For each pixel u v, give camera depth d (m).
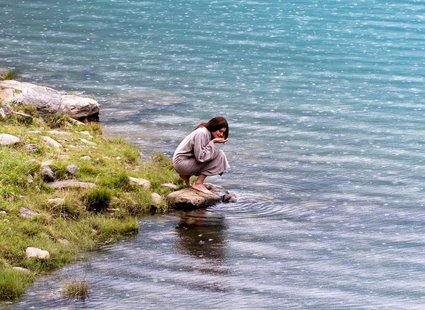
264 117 27.77
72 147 21.52
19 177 18.98
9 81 25.69
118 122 26.22
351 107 29.39
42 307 14.99
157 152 23.42
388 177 22.56
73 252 17.17
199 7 48.03
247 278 16.52
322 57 37.19
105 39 39.03
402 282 16.64
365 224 19.52
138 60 35.09
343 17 46.66
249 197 20.77
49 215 18.05
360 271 17.09
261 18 45.59
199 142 20.02
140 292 15.73
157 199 19.73
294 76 33.59
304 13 47.44
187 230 18.66
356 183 22.08
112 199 19.19
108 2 48.91
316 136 25.97
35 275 16.17
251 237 18.52
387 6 50.41
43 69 32.78
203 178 20.38
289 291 16.05
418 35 42.50
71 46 37.22
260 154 24.08
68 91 29.66
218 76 33.00
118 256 17.23
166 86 31.08
